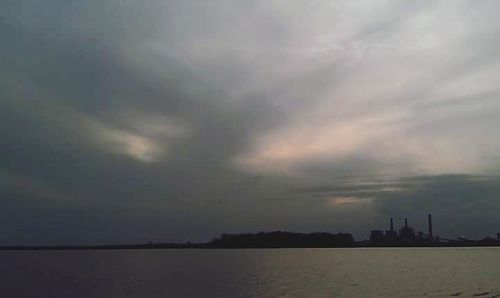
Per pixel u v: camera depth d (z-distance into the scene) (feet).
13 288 338.54
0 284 367.66
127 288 335.06
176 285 355.77
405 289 306.76
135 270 550.77
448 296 267.18
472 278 381.40
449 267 536.01
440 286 320.70
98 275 467.52
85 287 343.46
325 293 296.10
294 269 542.98
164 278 424.87
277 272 495.00
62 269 583.99
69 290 325.01
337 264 648.79
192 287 339.98
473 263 620.49
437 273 442.91
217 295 293.43
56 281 397.19
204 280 398.01
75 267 635.66
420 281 360.89
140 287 341.41
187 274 473.26
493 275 409.28
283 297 280.92
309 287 331.16
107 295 297.94
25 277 444.55
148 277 437.17
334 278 406.21
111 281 392.68
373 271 488.44
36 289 332.39
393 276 414.00
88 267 634.02
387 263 650.43
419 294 279.90
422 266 565.12
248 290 317.01
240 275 454.81
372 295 281.13
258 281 384.06
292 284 355.15
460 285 325.01
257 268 574.56
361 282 362.33
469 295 268.62
